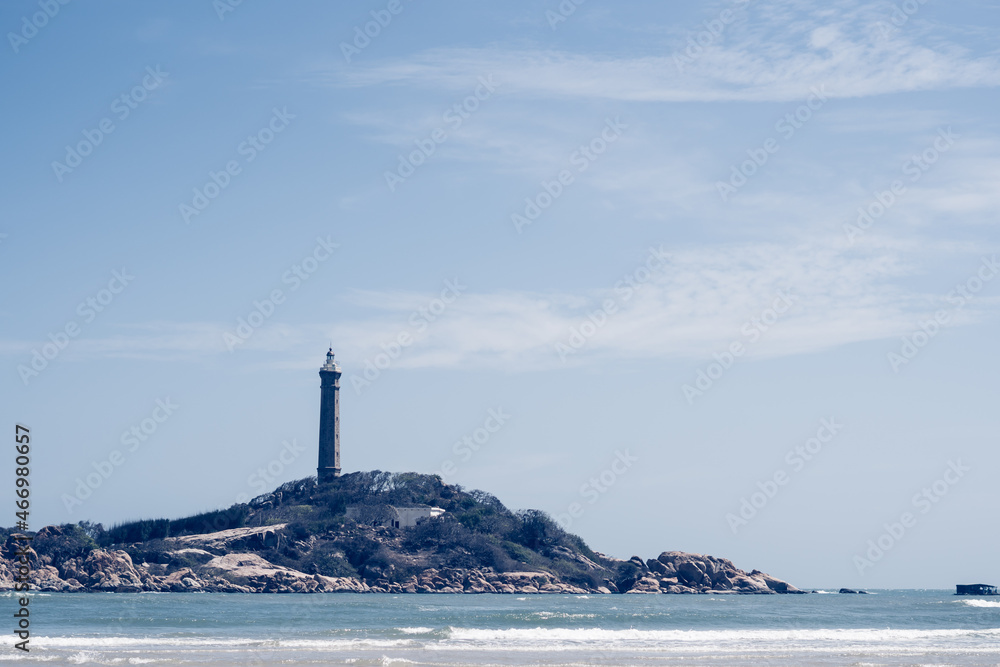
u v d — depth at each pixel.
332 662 70.06
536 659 73.75
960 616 156.38
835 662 74.31
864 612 171.62
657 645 86.56
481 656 75.44
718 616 136.38
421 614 135.50
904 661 75.38
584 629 101.69
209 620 114.69
